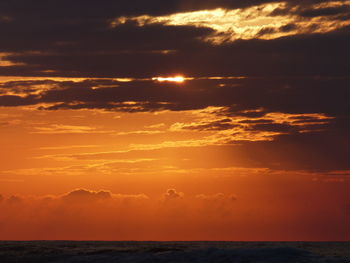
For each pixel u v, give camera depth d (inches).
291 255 1908.2
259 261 1830.7
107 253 2250.2
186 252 2022.6
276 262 1817.2
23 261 2272.4
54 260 2237.9
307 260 1838.1
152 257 2001.7
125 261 1995.6
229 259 1870.1
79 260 2137.1
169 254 2015.3
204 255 1947.6
